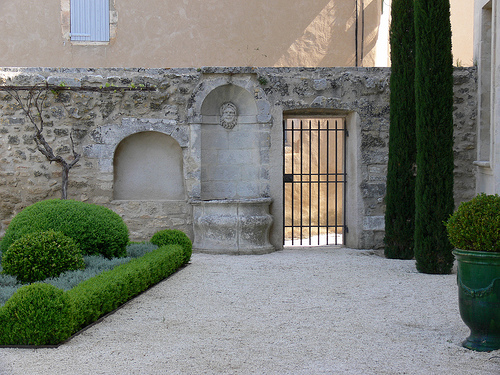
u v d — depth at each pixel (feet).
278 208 35.04
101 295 18.33
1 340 15.60
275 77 34.65
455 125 35.06
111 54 46.85
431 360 14.34
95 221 24.93
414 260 31.27
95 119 34.40
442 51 27.20
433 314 19.02
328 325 17.72
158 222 34.71
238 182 35.47
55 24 46.68
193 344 15.72
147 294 22.24
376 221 34.99
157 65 46.98
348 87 34.71
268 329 17.29
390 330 17.11
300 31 47.55
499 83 29.53
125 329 17.25
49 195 34.40
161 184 35.63
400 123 31.65
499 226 14.89
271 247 34.04
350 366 13.91
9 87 33.47
